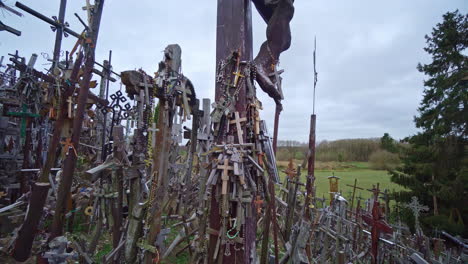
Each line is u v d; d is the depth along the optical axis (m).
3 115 6.47
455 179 12.16
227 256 3.35
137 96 3.79
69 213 5.57
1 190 6.59
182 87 4.32
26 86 6.31
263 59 4.22
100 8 4.14
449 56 13.91
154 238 3.84
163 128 4.04
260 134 3.72
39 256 3.42
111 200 3.78
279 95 4.14
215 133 3.65
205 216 3.98
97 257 5.12
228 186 3.30
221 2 3.82
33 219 4.00
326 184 17.14
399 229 7.00
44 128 7.23
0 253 4.71
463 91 12.91
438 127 13.26
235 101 3.58
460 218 11.56
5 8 4.35
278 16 4.10
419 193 13.02
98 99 6.18
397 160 21.86
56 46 6.32
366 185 17.41
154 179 3.92
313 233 4.94
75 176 6.53
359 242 6.52
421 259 4.11
